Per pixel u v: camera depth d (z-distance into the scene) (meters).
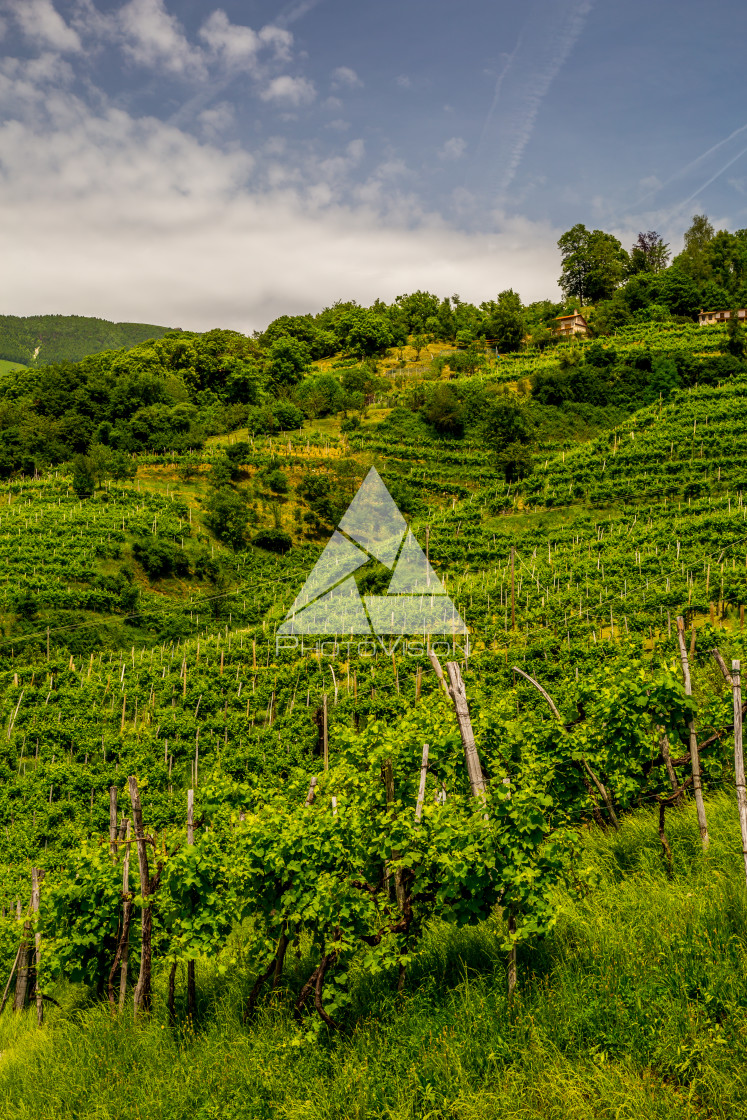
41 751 24.62
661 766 8.02
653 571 32.69
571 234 127.56
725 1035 4.23
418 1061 4.70
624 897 6.20
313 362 113.06
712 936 5.12
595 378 71.69
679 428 57.81
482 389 74.69
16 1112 5.71
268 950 6.07
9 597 35.75
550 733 7.95
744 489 44.53
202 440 62.16
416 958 6.08
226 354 92.88
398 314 125.62
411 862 5.64
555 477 52.91
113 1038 6.38
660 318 102.81
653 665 9.60
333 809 6.18
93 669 31.70
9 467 54.62
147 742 24.31
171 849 7.08
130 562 42.94
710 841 6.90
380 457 62.53
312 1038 5.22
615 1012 4.59
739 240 127.69
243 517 49.94
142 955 6.80
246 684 28.77
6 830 20.44
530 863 5.38
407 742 6.76
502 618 30.94
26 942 9.13
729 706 7.05
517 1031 4.66
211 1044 5.75
